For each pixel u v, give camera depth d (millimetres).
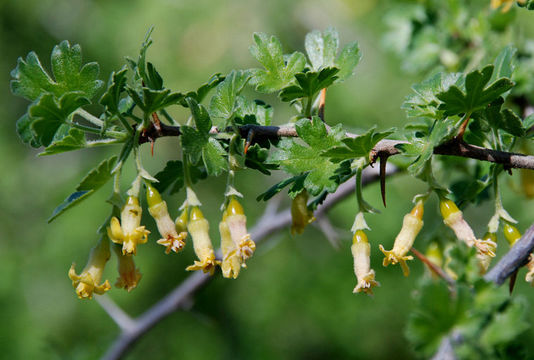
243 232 320
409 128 341
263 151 329
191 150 318
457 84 330
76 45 325
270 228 432
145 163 839
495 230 327
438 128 319
